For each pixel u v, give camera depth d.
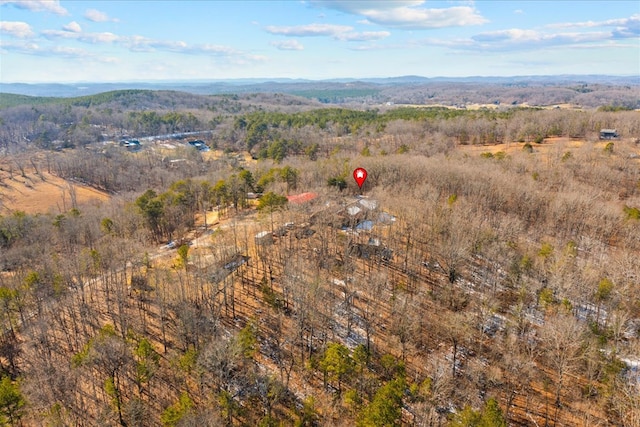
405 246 83.31
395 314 62.59
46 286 73.00
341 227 92.69
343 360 51.66
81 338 65.25
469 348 60.06
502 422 41.62
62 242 96.81
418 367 57.25
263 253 83.06
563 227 84.56
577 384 53.53
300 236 88.19
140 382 53.94
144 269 83.62
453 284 70.69
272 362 59.53
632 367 52.97
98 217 106.31
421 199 91.81
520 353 57.12
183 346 60.50
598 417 49.22
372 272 74.38
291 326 65.12
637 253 76.31
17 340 65.06
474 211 88.12
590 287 64.75
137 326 65.81
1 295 64.50
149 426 50.06
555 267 66.75
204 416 46.38
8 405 45.84
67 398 51.53
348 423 49.53
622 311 58.53
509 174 105.31
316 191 102.56
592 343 53.66
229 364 52.81
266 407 51.91
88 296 75.38
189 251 88.62
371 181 111.38
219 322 64.44
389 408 44.19
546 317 63.59
